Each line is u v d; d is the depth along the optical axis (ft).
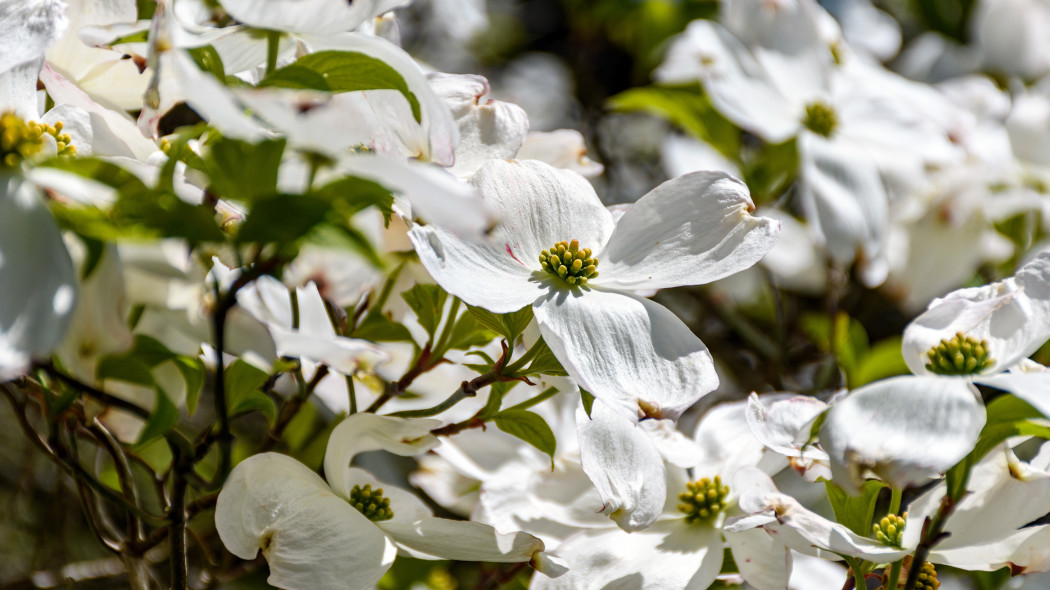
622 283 2.28
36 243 2.07
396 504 2.34
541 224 2.31
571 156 2.50
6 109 2.19
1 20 2.17
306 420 2.73
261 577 2.96
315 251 2.24
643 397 2.21
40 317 2.06
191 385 2.20
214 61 2.14
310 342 2.16
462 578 3.00
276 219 2.05
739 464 2.46
